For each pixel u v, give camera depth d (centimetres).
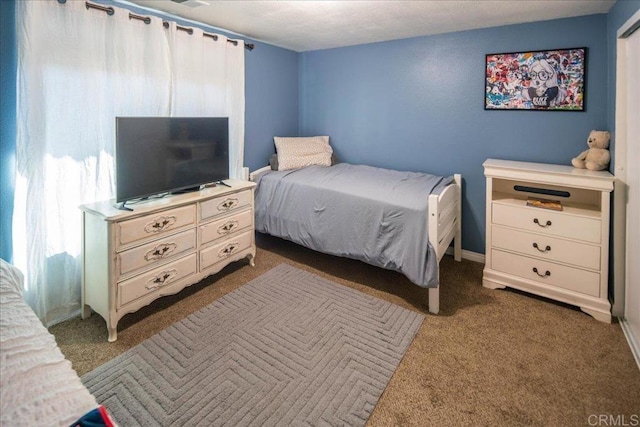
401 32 320
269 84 379
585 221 231
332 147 409
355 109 385
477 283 285
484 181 321
